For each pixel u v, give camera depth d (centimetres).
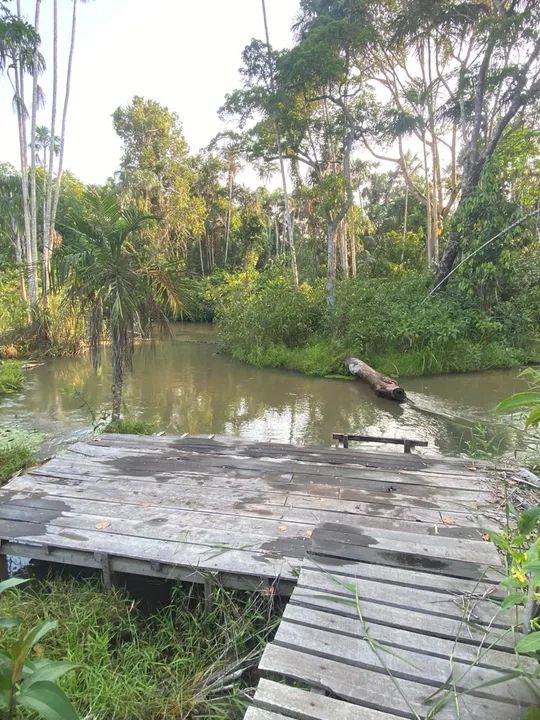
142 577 302
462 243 1110
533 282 1166
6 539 278
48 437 596
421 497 330
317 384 941
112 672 211
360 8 1206
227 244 2894
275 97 1205
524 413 583
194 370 1093
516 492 337
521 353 1061
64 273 505
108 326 560
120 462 400
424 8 1138
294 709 158
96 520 298
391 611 206
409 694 163
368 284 1238
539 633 125
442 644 187
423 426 654
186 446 442
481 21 1052
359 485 351
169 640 242
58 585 277
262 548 264
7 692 137
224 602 244
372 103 1348
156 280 560
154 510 312
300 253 2131
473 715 154
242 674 218
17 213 1523
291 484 353
